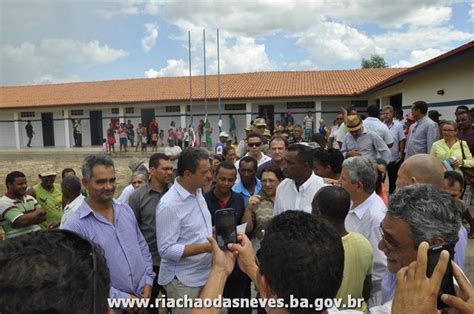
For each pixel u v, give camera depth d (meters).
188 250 2.95
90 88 29.28
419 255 1.28
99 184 2.77
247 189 4.57
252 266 1.77
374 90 18.91
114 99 26.38
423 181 2.41
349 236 2.32
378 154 5.83
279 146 4.79
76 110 28.09
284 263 1.21
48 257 0.84
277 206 3.69
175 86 27.67
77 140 27.56
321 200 2.31
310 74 27.75
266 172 3.98
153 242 3.79
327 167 3.88
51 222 5.22
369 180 2.75
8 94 30.17
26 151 25.72
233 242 1.83
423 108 6.66
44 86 31.20
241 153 7.72
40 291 0.80
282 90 24.86
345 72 27.36
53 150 25.94
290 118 24.05
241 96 24.41
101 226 2.80
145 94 26.72
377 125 6.29
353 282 2.27
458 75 10.23
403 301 1.27
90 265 0.89
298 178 3.47
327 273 1.21
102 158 2.82
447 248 1.39
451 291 1.34
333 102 24.30
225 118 25.84
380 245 1.79
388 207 1.73
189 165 2.98
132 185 4.79
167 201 3.01
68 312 0.82
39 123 28.50
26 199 4.72
